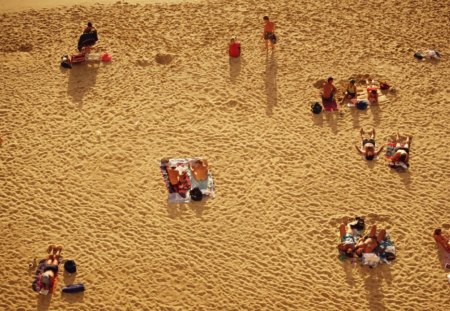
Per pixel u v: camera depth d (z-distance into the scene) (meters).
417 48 21.81
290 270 15.29
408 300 14.77
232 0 23.72
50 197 16.64
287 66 20.80
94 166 17.45
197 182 17.05
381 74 20.69
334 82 20.34
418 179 17.44
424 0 24.08
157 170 17.39
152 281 14.98
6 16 22.84
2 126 18.45
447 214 16.59
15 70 20.38
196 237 15.87
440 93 20.12
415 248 15.80
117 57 20.91
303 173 17.48
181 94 19.67
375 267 15.37
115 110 19.08
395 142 18.27
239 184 17.12
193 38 21.80
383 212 16.59
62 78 20.09
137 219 16.22
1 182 16.92
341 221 16.36
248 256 15.53
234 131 18.55
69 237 15.77
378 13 23.30
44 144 18.00
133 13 22.98
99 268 15.16
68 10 23.20
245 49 21.38
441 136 18.69
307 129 18.72
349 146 18.25
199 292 14.80
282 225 16.20
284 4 23.55
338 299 14.78
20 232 15.82
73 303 14.52
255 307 14.58
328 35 22.12
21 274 14.97
